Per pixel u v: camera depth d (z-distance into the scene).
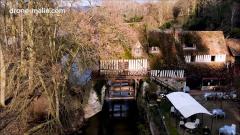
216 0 63.66
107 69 32.34
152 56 33.56
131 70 32.69
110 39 31.92
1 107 22.45
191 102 25.39
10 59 23.09
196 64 35.03
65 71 25.67
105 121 31.53
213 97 31.39
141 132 25.83
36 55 23.52
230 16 59.34
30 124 22.25
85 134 27.69
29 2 23.00
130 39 33.00
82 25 27.84
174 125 24.80
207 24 61.25
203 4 65.44
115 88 33.88
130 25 35.22
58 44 26.27
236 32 51.59
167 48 34.56
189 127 23.11
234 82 32.41
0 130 20.06
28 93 22.83
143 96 31.00
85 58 27.58
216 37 37.03
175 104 25.67
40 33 24.95
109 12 34.78
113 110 33.34
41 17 24.16
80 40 26.52
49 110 23.09
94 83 32.16
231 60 35.66
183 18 66.62
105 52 31.84
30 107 23.84
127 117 32.50
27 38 23.47
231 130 22.58
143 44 33.94
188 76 33.59
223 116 26.52
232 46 36.75
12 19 24.64
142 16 62.22
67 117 26.19
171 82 33.41
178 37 35.97
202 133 23.23
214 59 35.53
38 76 22.67
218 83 34.81
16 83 24.52
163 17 67.00
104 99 32.62
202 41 36.22
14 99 22.03
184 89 33.38
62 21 25.55
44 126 21.92
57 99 22.64
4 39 24.31
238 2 60.19
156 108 28.14
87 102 30.62
